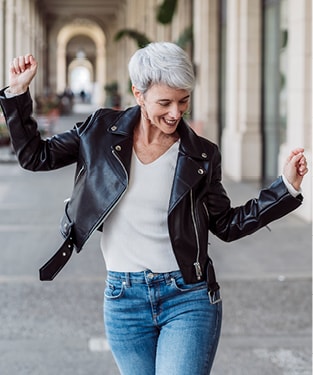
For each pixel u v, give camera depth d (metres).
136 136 3.07
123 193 3.00
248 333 6.27
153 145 3.05
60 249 3.08
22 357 5.73
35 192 15.11
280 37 14.83
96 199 3.01
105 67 74.62
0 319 6.58
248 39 16.20
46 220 11.67
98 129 3.09
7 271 8.27
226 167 17.66
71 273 8.14
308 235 10.28
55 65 72.50
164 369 2.93
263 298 7.18
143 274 3.02
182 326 2.99
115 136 3.05
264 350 5.91
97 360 5.68
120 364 3.14
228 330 6.33
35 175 18.33
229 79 17.38
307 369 5.52
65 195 14.67
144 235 3.02
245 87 16.30
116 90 54.44
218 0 20.06
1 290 7.47
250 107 16.31
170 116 2.88
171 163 3.03
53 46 72.19
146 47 2.91
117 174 3.00
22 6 46.59
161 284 3.02
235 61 16.77
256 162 16.34
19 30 42.75
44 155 3.13
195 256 3.01
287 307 6.91
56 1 67.62
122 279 3.04
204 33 20.36
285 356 5.78
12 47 38.38
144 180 3.01
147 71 2.85
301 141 12.07
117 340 3.10
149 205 3.01
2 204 13.39
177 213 2.99
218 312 3.06
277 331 6.32
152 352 3.10
